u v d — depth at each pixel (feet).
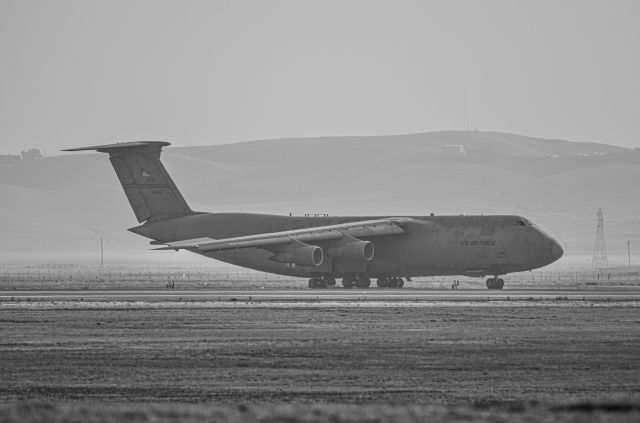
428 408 290.56
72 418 266.77
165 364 434.71
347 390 365.81
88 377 400.06
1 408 284.20
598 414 273.75
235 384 381.81
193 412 277.85
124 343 507.30
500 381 386.93
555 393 357.61
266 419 268.62
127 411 278.46
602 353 463.42
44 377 400.47
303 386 376.48
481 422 263.70
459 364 431.84
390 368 421.18
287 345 495.82
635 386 374.02
